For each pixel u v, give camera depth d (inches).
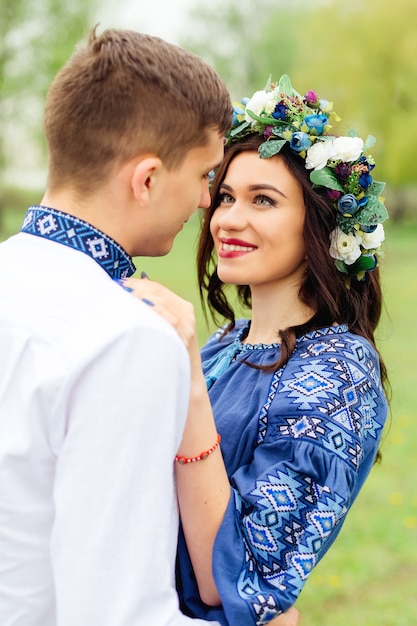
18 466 47.1
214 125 53.7
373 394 63.1
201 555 54.6
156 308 50.8
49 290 49.9
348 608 138.9
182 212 54.2
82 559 44.8
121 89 50.7
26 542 47.7
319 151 65.3
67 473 45.4
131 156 51.2
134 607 45.2
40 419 46.9
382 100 928.9
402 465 207.8
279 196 65.7
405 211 1327.5
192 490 54.3
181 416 48.5
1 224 925.2
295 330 65.6
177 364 47.5
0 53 554.3
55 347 47.6
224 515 54.3
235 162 67.4
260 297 70.3
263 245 66.4
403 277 602.5
